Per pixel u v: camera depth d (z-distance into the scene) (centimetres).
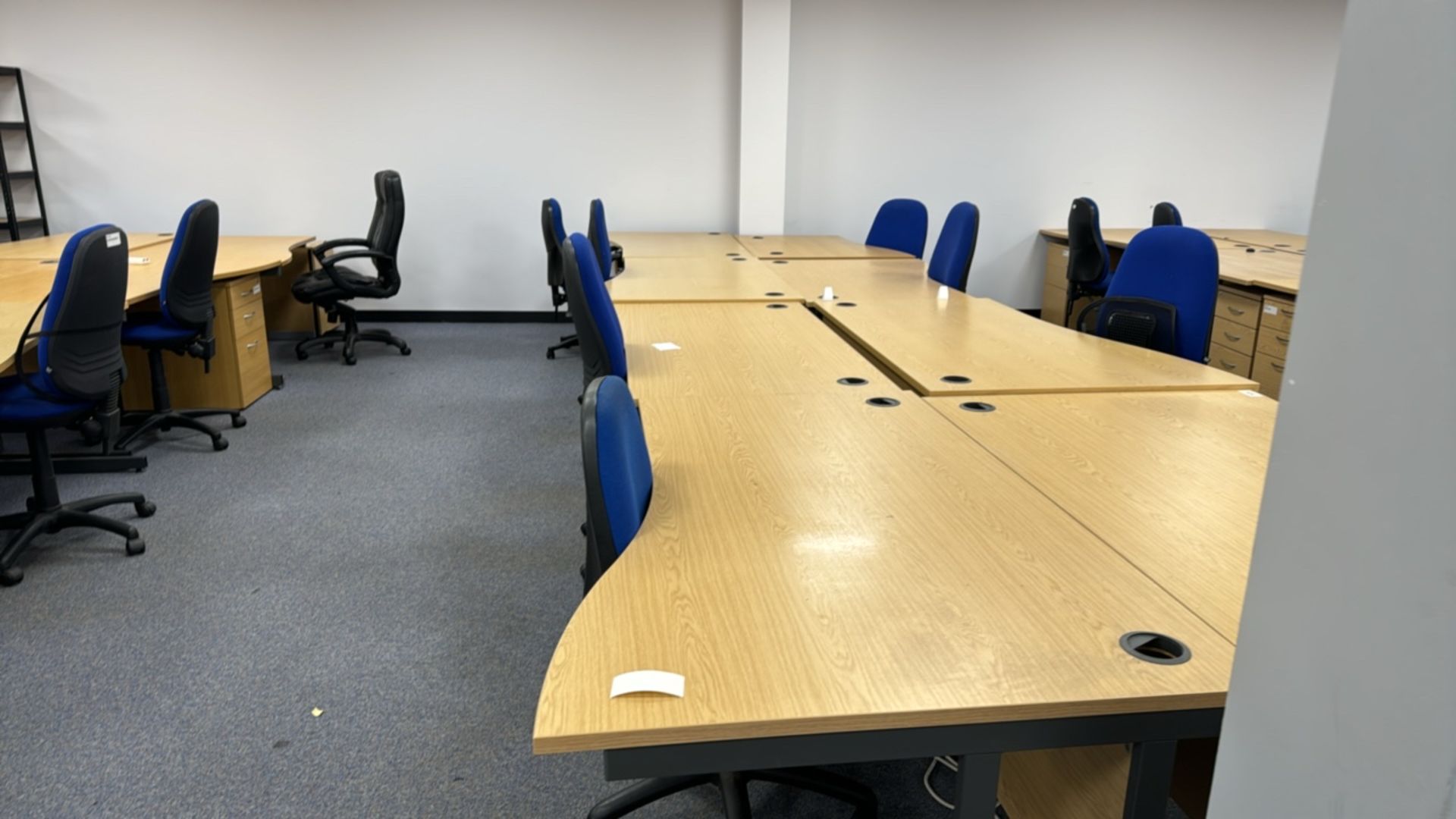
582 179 602
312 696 210
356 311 547
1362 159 54
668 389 221
